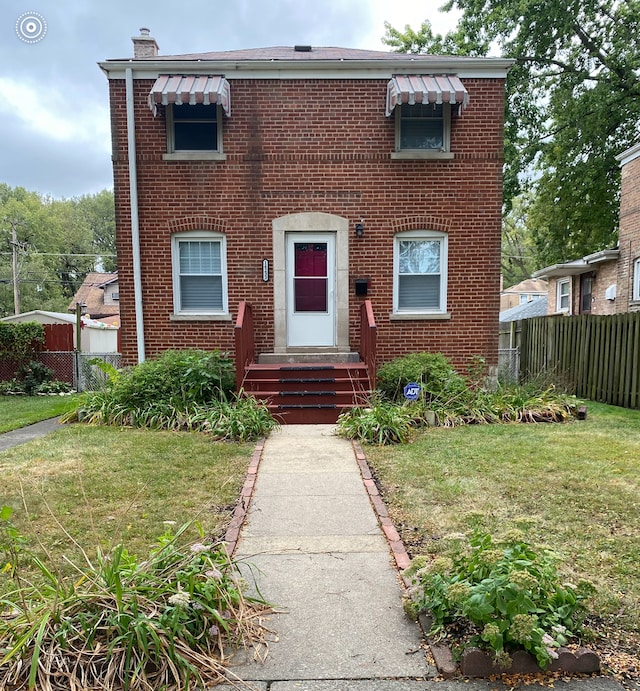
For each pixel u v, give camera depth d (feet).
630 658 7.09
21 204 157.58
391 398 24.77
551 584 7.63
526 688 6.57
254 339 28.32
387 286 28.22
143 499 13.51
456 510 12.55
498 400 24.89
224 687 6.66
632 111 57.47
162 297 28.14
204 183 27.61
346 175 27.71
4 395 37.29
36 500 13.33
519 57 58.08
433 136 28.07
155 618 7.06
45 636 6.79
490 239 28.04
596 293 53.42
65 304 158.20
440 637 7.44
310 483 14.97
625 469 15.79
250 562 10.09
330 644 7.52
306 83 27.30
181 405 23.32
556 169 62.80
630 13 54.49
